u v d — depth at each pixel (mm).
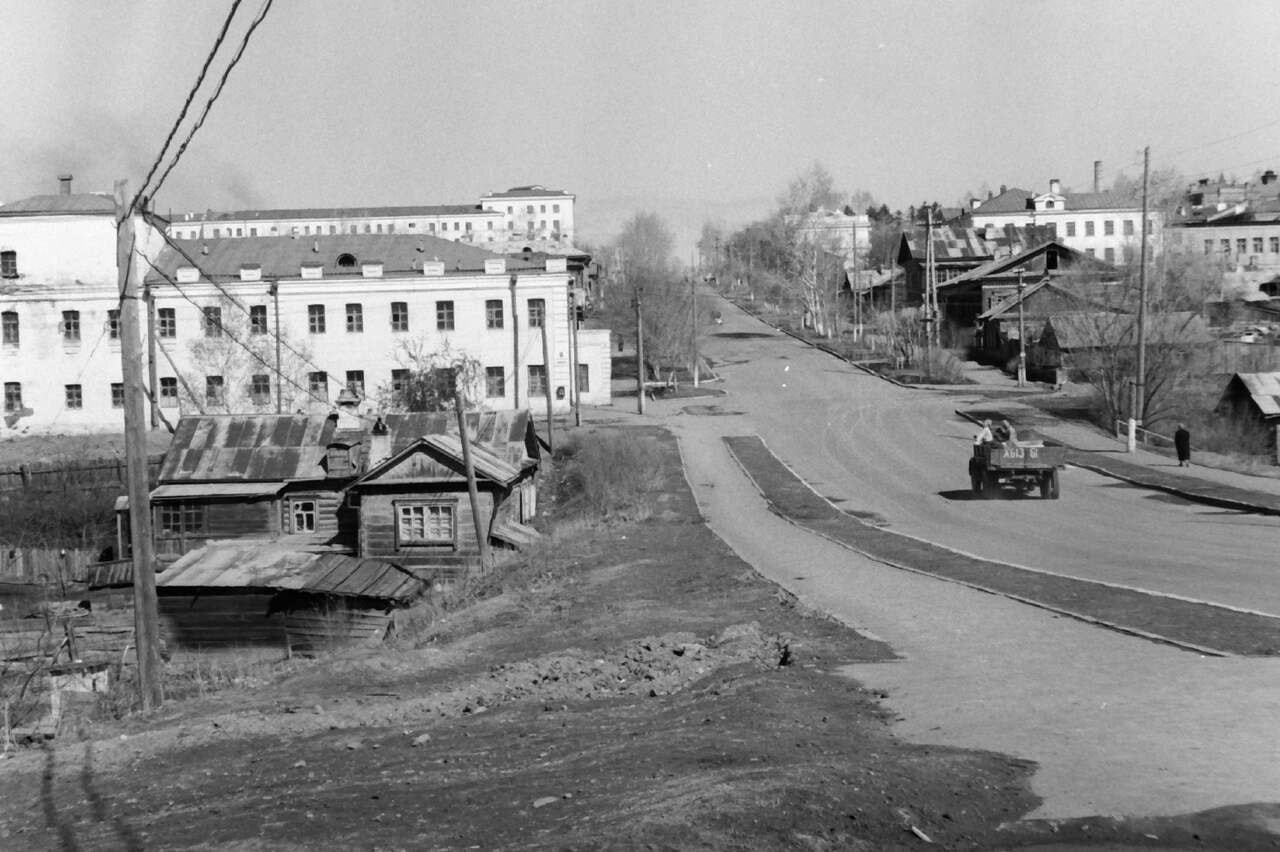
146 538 19234
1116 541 30594
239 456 47781
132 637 35750
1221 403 58312
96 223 66938
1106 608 19375
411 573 37250
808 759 10406
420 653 21578
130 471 19125
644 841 8172
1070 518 36469
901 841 8305
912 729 11727
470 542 40688
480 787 10570
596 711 14508
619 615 23328
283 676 22844
